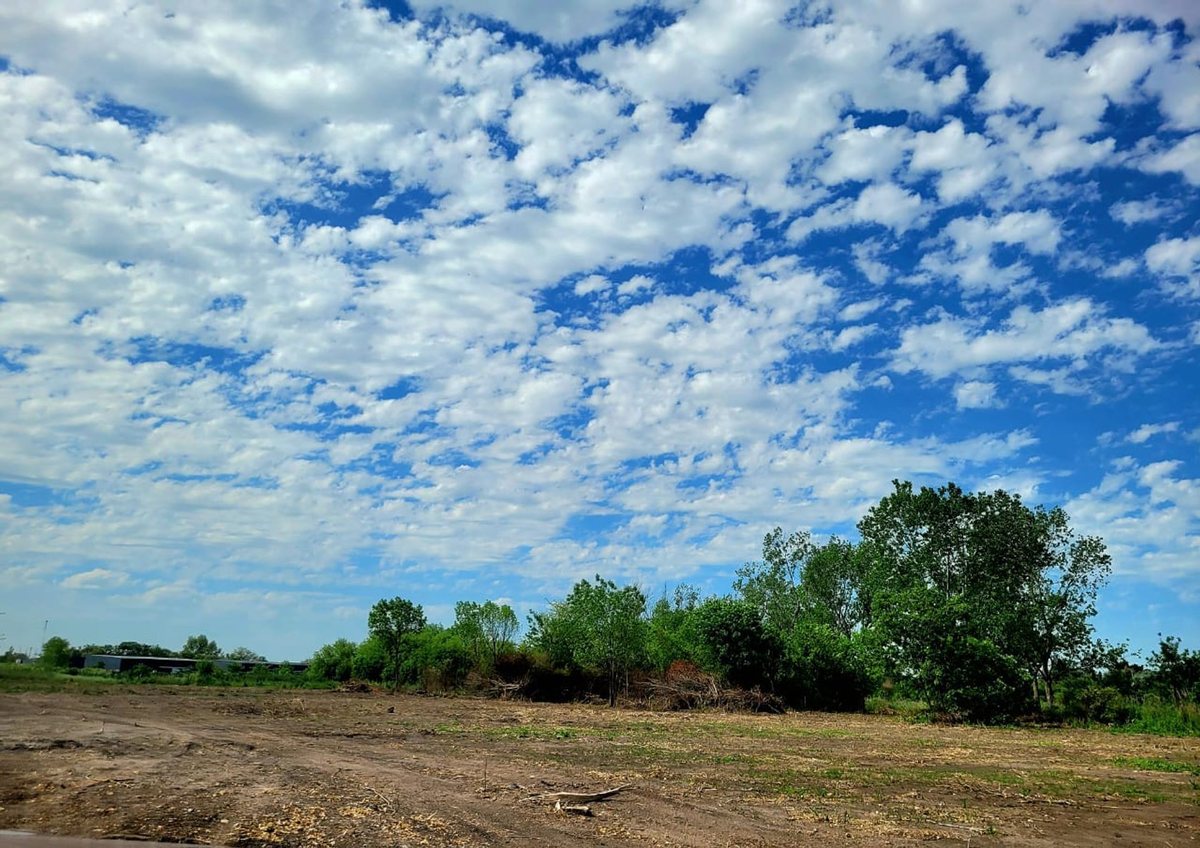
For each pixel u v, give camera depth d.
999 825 12.08
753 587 66.00
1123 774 18.12
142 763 13.89
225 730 19.55
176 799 11.36
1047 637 44.16
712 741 22.55
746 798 13.49
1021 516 50.28
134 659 47.81
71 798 11.23
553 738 21.52
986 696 34.38
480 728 23.44
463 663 44.06
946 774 17.28
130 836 9.67
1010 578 49.97
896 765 18.64
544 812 11.62
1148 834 11.86
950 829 11.66
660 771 15.95
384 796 12.14
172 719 21.44
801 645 42.84
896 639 36.66
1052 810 13.48
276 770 13.97
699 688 39.47
